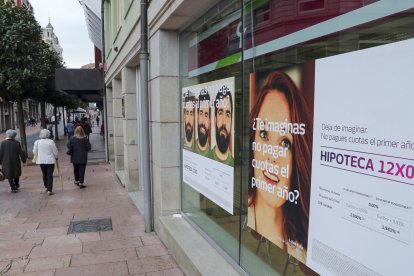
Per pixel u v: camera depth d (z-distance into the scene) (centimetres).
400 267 170
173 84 533
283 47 276
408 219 165
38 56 1455
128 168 899
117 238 553
